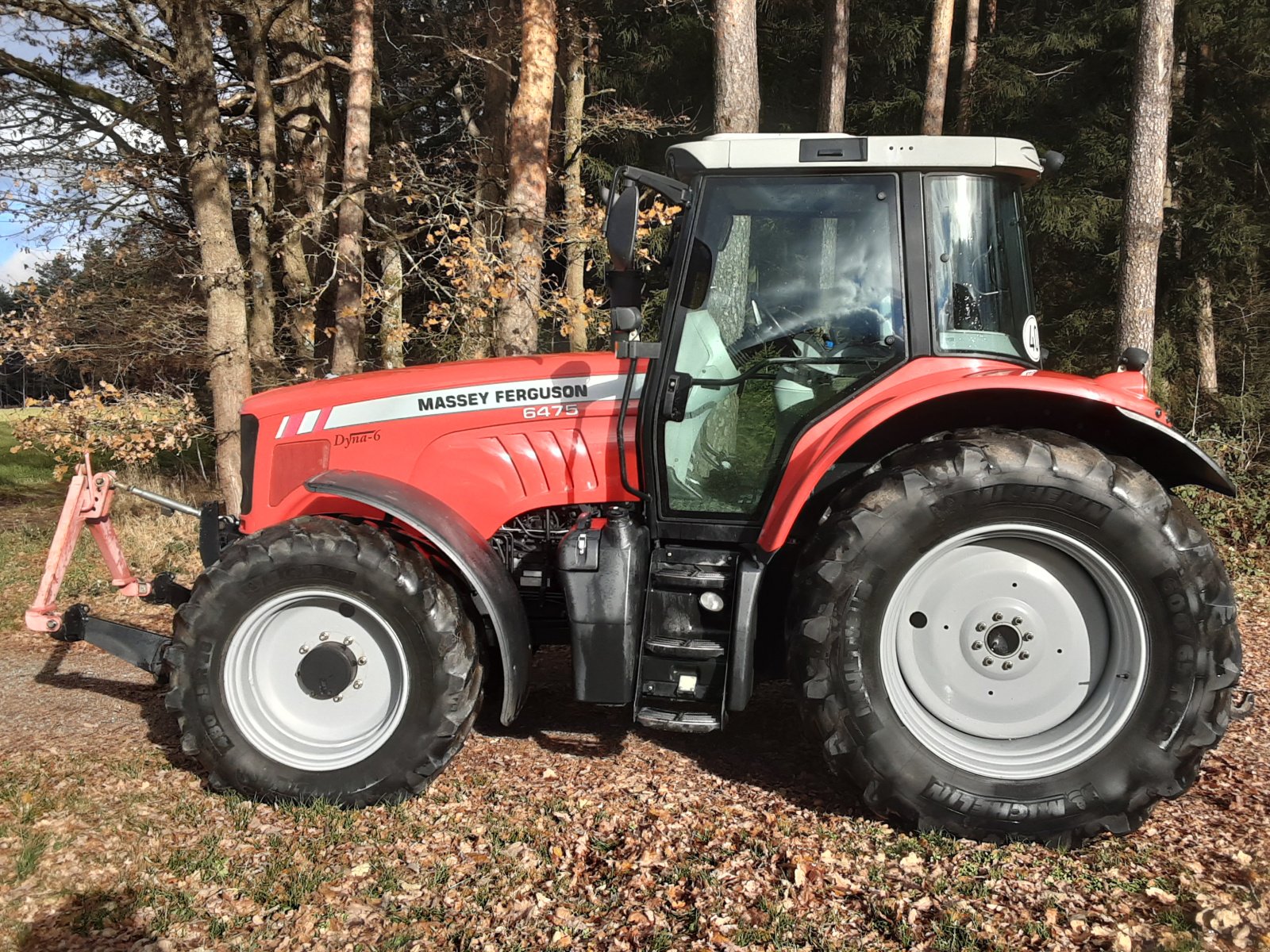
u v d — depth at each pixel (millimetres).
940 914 2709
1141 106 9086
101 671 5352
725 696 3250
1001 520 3059
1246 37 12383
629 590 3320
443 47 14312
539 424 3715
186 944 2637
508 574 3629
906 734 3146
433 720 3396
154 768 3838
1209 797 3395
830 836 3160
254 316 11539
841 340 3375
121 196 9922
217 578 3443
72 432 9484
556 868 2996
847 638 3098
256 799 3494
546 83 9227
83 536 9070
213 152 8922
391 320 10750
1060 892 2814
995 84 13750
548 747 3977
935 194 3324
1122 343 9438
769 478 3428
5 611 6684
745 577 3279
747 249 3420
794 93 16906
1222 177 12562
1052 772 3090
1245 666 4945
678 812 3348
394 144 13438
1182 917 2660
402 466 3775
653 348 3285
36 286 9727
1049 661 3201
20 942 2648
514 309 9305
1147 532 2967
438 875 2951
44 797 3520
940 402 3213
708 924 2676
